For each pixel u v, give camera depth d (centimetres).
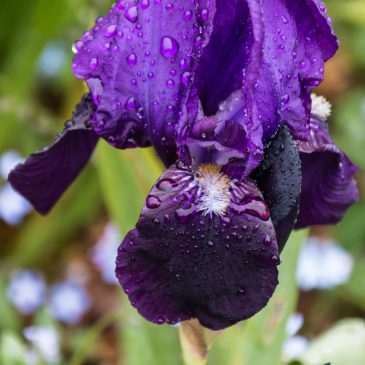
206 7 48
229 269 47
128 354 63
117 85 49
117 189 59
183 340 52
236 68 49
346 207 54
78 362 65
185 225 47
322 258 75
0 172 81
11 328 72
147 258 47
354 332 62
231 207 48
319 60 49
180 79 49
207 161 49
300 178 48
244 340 58
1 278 77
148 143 50
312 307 83
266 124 48
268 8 48
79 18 78
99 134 50
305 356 62
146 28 49
